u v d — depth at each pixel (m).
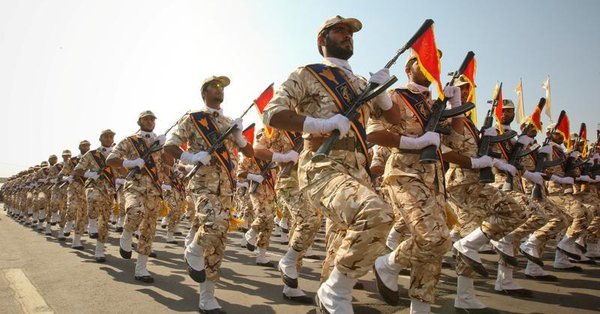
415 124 3.71
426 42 3.57
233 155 4.86
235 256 7.82
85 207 8.45
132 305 4.30
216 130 4.68
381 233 2.56
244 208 9.23
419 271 3.36
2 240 9.84
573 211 6.55
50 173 12.96
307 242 4.62
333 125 2.72
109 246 8.95
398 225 5.61
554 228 5.53
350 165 2.96
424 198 3.38
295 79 3.01
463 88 4.57
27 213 15.33
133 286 5.16
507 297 4.64
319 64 3.11
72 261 6.88
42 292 4.77
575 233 6.50
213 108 4.86
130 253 6.23
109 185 8.06
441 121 3.90
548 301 4.47
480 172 4.25
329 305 2.64
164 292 4.88
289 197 4.93
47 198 12.61
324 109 3.00
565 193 7.23
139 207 5.92
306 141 3.15
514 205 4.14
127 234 6.15
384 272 3.55
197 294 4.80
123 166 6.18
